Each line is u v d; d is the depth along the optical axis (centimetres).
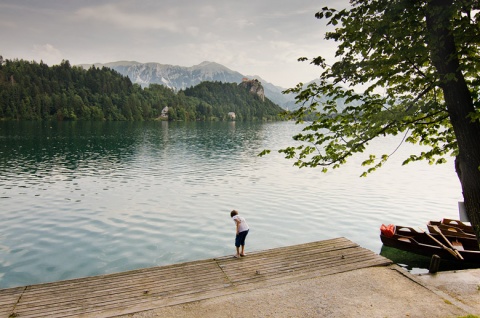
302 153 985
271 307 1005
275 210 2548
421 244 1711
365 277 1219
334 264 1331
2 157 4944
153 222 2230
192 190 3162
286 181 3634
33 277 1480
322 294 1090
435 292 1107
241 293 1095
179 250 1792
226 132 12700
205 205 2653
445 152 982
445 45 726
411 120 823
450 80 730
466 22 682
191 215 2394
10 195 2848
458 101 736
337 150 939
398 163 5084
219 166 4616
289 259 1374
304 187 3344
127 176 3812
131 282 1159
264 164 4831
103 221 2233
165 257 1703
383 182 3634
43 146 6475
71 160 4875
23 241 1877
